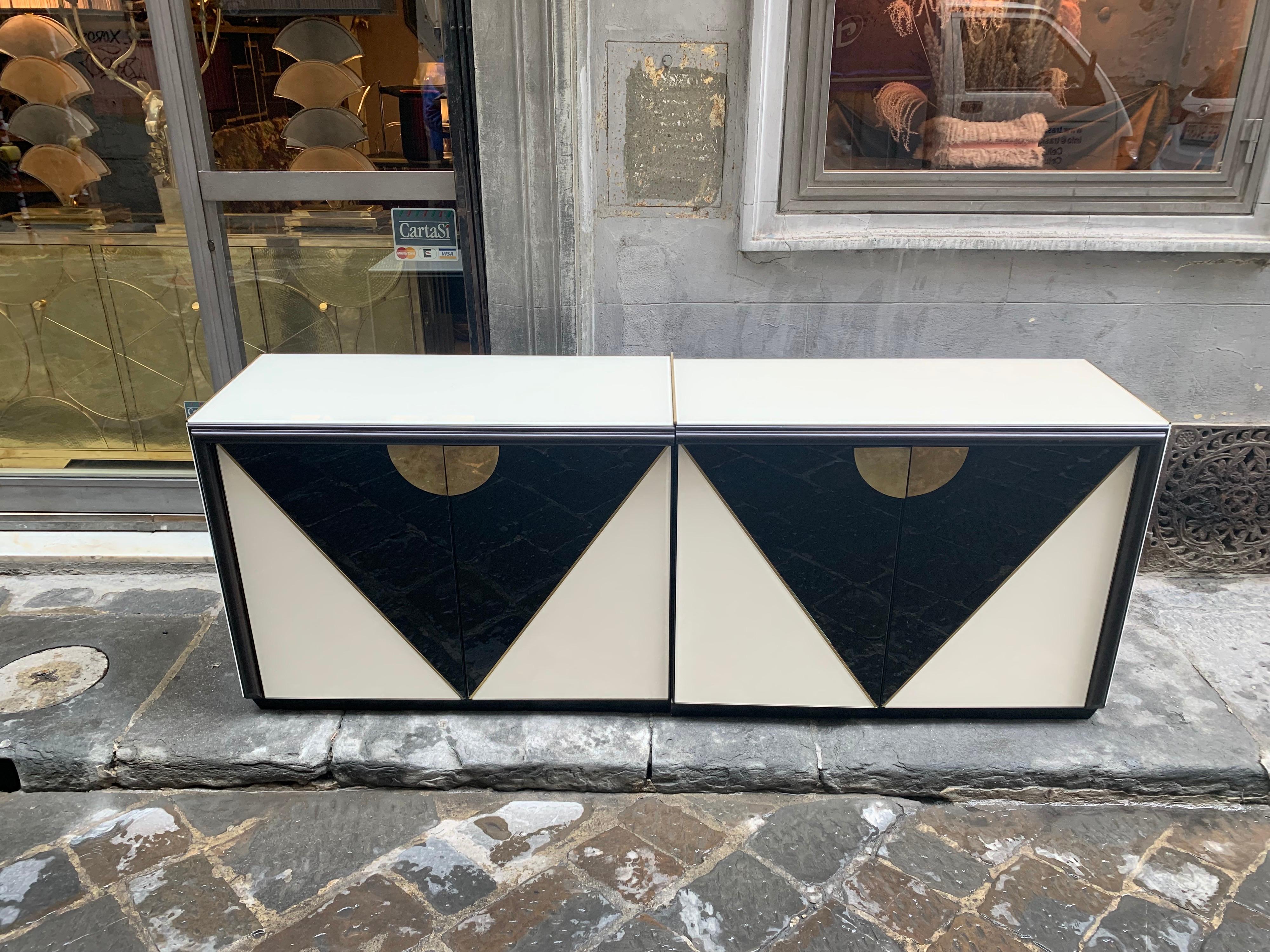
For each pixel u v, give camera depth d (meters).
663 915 1.92
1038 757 2.22
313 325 3.05
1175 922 1.90
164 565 3.05
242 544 2.15
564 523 2.11
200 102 2.77
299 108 2.76
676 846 2.11
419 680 2.33
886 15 2.48
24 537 3.16
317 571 2.19
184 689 2.47
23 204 2.97
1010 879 2.01
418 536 2.13
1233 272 2.69
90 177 2.92
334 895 1.97
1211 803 2.22
